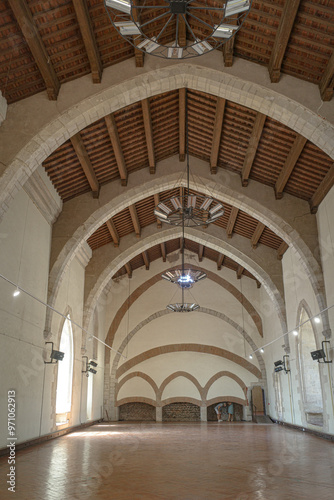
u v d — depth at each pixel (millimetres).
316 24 8891
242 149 14258
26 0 8055
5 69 9492
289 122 10695
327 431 13422
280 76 10594
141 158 15656
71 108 10461
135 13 8742
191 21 10117
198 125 14102
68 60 10031
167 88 11148
